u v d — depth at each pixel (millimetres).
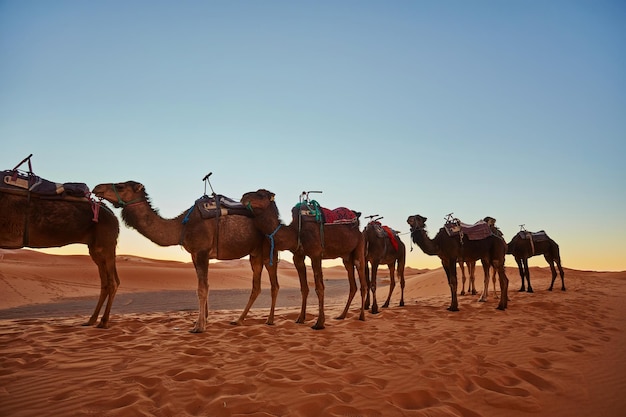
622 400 4789
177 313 12711
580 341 7555
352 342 7152
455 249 11953
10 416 3740
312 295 32312
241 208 8945
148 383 4734
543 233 19469
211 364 5520
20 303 21609
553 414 4352
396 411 4125
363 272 10297
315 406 4156
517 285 25406
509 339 7531
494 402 4535
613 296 16375
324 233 9250
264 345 6727
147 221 8000
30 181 7355
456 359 6074
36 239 7406
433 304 14047
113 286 8438
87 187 8000
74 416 3771
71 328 8070
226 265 98688
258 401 4207
